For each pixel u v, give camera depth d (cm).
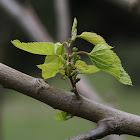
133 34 446
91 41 71
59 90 73
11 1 120
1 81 72
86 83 99
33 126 271
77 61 71
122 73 71
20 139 249
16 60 268
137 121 72
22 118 288
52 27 301
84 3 435
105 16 438
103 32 438
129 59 413
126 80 71
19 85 72
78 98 72
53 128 266
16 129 265
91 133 71
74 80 71
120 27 436
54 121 278
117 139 94
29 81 72
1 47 129
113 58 70
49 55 71
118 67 70
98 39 71
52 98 72
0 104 112
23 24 116
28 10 119
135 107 275
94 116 72
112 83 289
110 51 70
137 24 439
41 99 72
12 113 294
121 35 443
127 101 288
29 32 113
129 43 442
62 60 70
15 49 259
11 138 255
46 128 268
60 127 262
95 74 292
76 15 439
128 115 72
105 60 70
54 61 71
